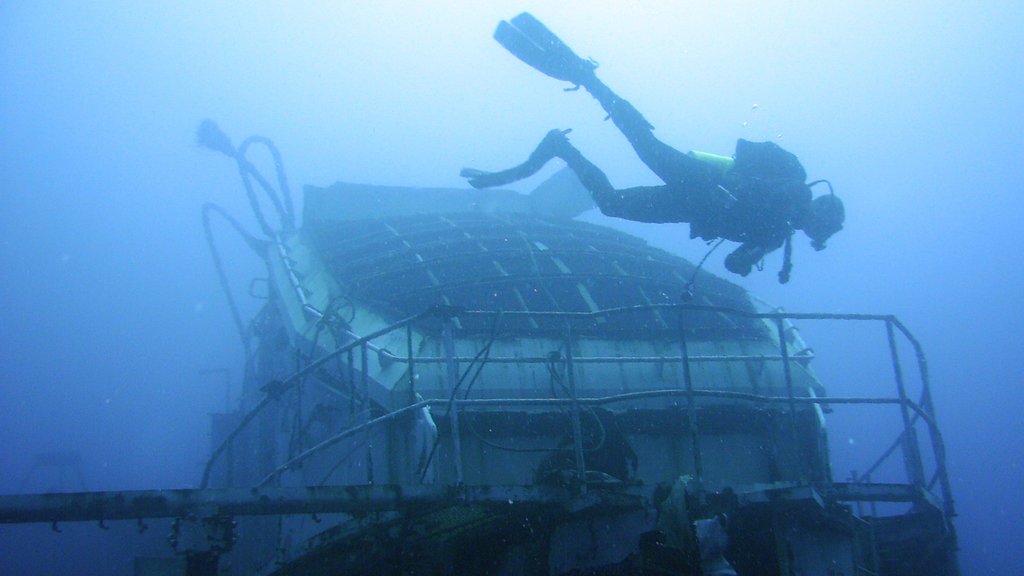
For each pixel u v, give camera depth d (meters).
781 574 6.93
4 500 5.56
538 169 5.86
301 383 11.17
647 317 11.07
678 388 9.97
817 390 10.56
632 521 6.85
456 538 8.78
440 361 9.27
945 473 8.66
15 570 29.47
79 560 29.69
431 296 10.68
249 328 20.19
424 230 15.21
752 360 10.16
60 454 32.38
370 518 7.96
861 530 8.69
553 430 9.33
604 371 9.91
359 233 15.73
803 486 6.79
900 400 8.76
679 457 9.74
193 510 6.11
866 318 8.88
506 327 10.24
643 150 5.30
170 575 9.45
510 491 7.05
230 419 20.06
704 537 6.08
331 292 12.38
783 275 5.80
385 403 9.10
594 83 5.32
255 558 13.94
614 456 8.38
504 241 13.69
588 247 13.67
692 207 5.49
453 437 7.16
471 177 5.87
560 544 7.29
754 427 10.09
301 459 9.04
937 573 8.81
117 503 5.87
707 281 12.91
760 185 5.39
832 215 5.77
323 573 9.96
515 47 5.18
